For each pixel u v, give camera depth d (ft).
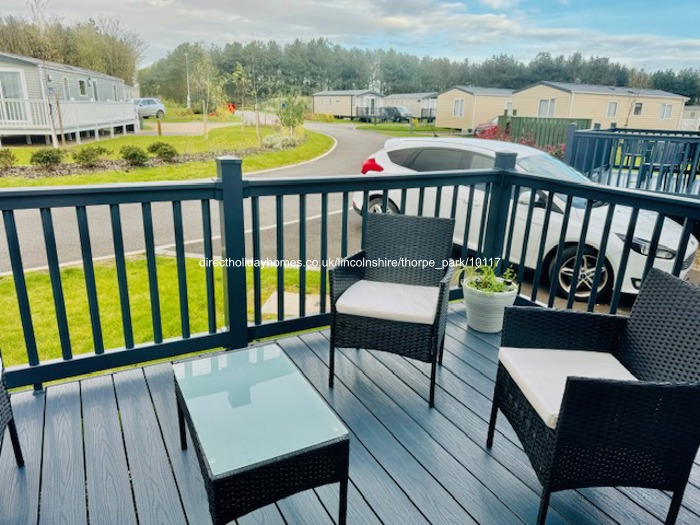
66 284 15.53
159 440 6.88
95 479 6.14
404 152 18.26
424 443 6.92
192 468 6.36
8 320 12.94
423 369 8.93
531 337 6.40
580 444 4.81
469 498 5.94
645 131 30.91
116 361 8.33
